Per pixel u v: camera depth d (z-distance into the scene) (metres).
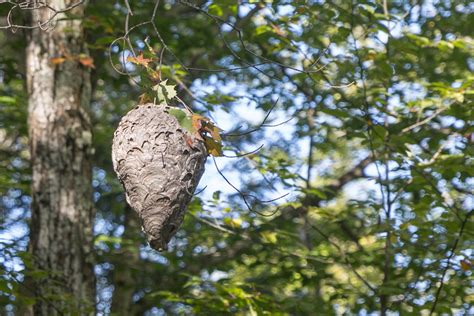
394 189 10.62
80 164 11.30
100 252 13.78
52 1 11.28
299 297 11.46
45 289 10.70
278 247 12.05
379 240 11.05
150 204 5.86
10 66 14.29
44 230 11.00
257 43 12.89
